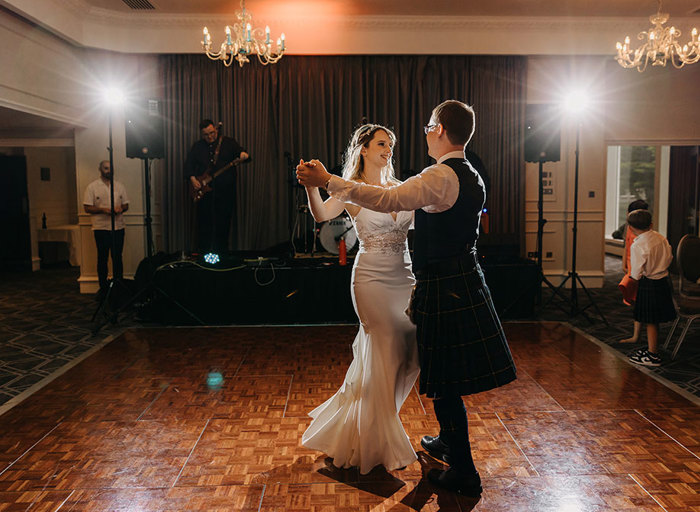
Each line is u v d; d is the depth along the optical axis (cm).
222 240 673
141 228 745
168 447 288
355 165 259
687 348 471
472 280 223
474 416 326
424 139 734
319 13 679
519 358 444
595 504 231
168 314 559
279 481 252
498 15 685
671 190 912
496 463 268
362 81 728
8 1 489
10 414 332
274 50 705
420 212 227
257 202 730
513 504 231
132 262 747
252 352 463
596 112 752
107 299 604
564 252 776
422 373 227
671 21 691
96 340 504
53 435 303
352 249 625
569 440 293
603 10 661
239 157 662
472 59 728
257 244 734
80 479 254
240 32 584
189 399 357
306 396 362
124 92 721
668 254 423
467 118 221
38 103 588
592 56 736
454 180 214
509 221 749
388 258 249
